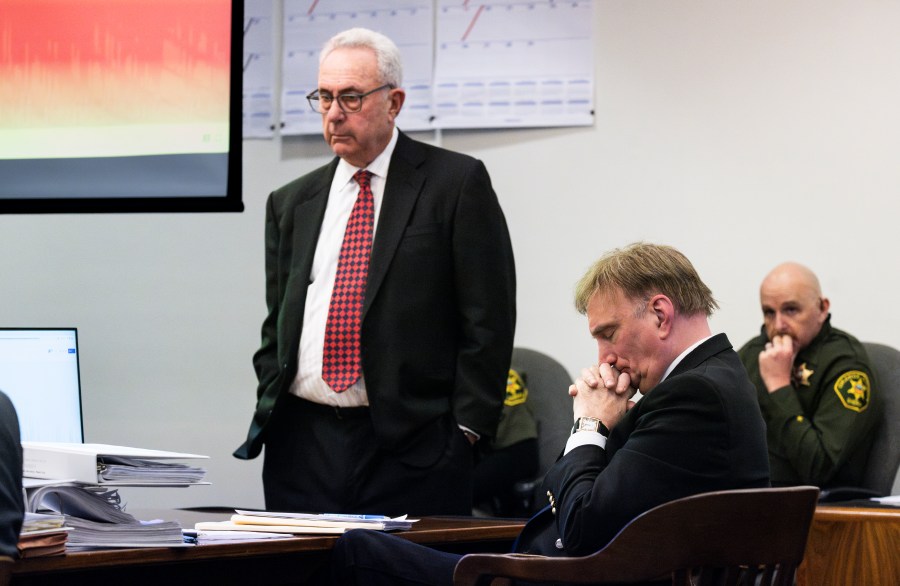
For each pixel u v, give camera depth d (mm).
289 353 4906
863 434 6102
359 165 5074
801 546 2875
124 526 2994
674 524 2840
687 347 3420
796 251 7512
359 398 4781
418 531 3676
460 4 7926
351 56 4941
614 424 3494
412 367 4785
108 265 8180
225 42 5258
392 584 3354
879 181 7406
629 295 3441
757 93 7609
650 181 7715
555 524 3516
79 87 5359
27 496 2959
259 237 8031
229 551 3148
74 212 5332
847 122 7465
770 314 6496
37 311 8234
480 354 4883
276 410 4902
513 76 7840
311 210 5129
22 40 5414
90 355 8148
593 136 7789
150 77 5309
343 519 3740
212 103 5254
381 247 4891
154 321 8117
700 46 7691
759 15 7621
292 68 8031
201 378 8031
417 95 7914
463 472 4824
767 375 6375
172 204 5262
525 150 7867
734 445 3143
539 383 6910
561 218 7816
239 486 7938
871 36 7445
